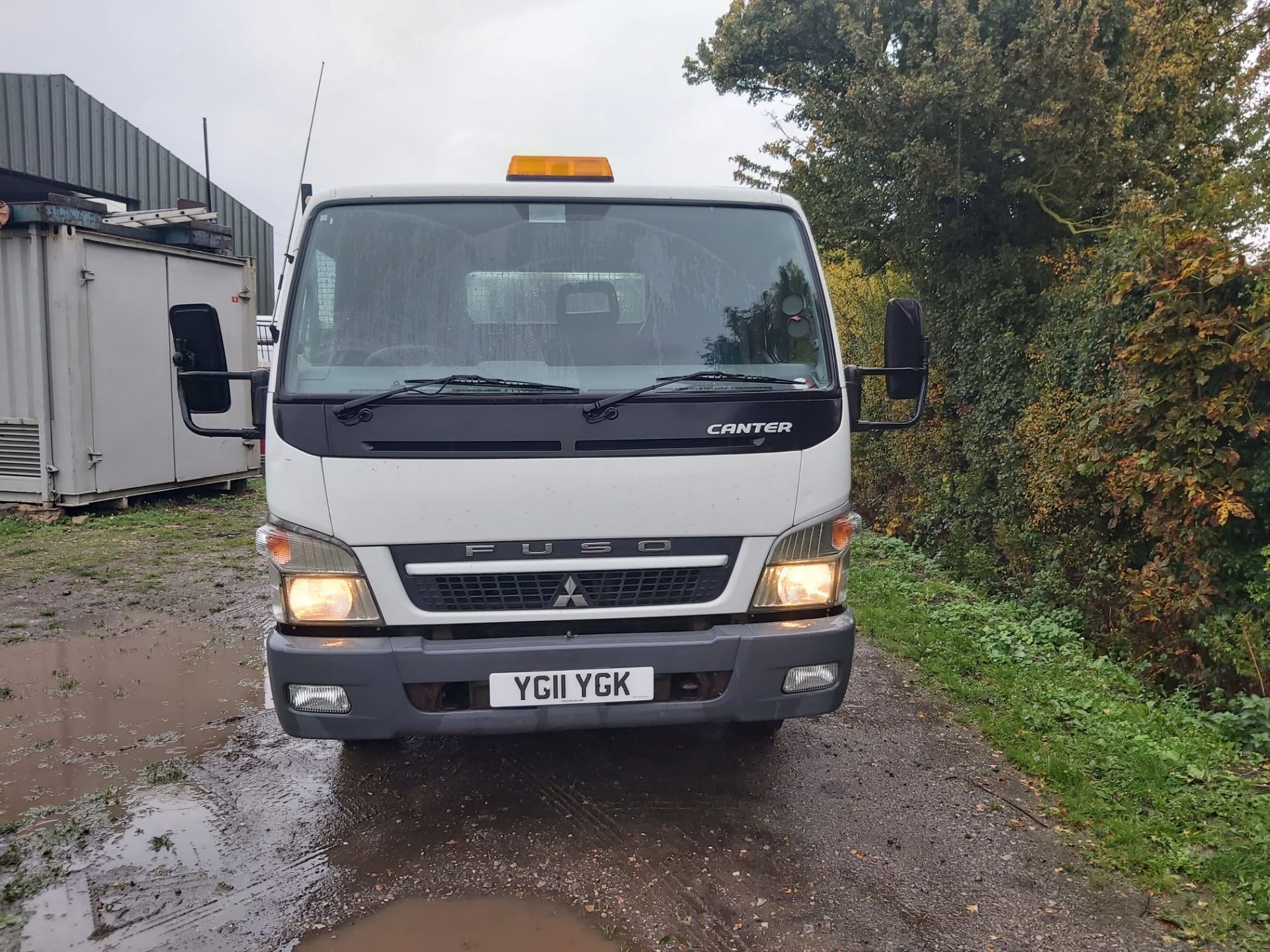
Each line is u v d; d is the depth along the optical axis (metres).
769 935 3.04
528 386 3.44
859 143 7.54
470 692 3.39
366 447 3.32
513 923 3.09
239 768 4.24
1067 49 6.73
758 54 9.01
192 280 11.05
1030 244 8.08
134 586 7.50
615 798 3.99
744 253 3.91
